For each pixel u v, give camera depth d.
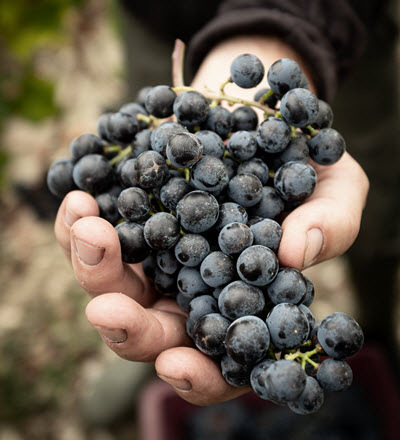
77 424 0.54
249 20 0.32
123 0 0.45
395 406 0.49
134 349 0.22
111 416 0.54
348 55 0.35
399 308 0.58
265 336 0.21
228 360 0.22
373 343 0.56
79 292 0.63
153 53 0.48
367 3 0.35
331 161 0.25
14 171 0.70
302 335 0.21
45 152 0.72
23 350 0.58
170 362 0.22
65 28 0.75
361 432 0.49
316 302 0.61
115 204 0.26
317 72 0.33
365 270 0.52
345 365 0.21
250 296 0.21
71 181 0.27
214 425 0.50
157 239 0.22
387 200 0.48
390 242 0.50
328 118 0.26
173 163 0.22
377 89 0.45
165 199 0.23
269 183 0.25
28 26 0.62
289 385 0.20
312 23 0.33
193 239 0.22
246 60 0.24
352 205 0.26
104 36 0.85
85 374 0.57
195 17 0.41
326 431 0.49
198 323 0.22
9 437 0.52
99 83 0.82
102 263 0.23
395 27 0.42
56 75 0.81
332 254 0.26
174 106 0.24
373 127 0.46
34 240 0.68
